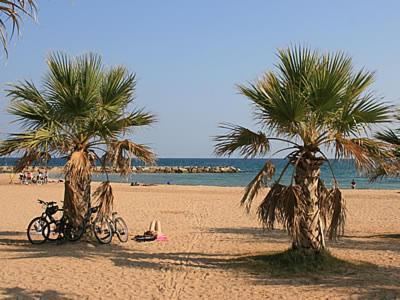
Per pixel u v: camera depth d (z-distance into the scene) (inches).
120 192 1408.7
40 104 473.4
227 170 3966.5
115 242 515.8
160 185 1878.7
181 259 425.1
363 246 492.4
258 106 358.9
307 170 361.4
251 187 363.6
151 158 491.2
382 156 354.9
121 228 526.9
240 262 404.2
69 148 487.2
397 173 387.5
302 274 354.0
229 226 673.6
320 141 357.1
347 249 473.1
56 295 308.0
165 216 805.2
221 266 391.9
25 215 820.0
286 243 517.7
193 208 943.7
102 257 433.1
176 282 341.7
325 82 337.1
